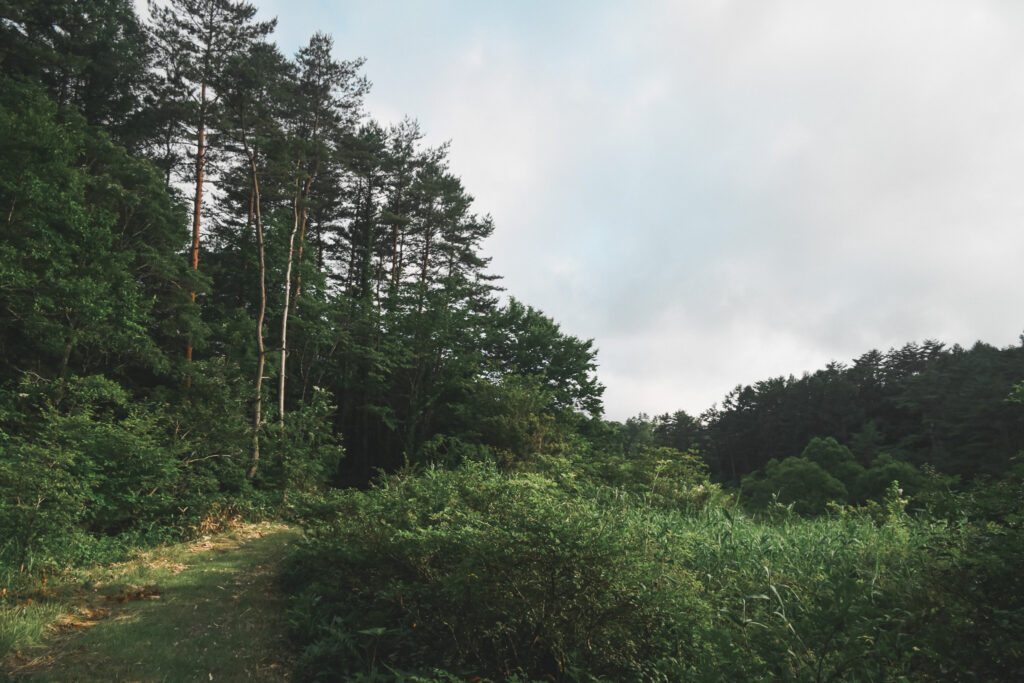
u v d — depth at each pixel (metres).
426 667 4.74
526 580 4.47
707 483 12.03
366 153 30.38
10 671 4.55
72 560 7.77
